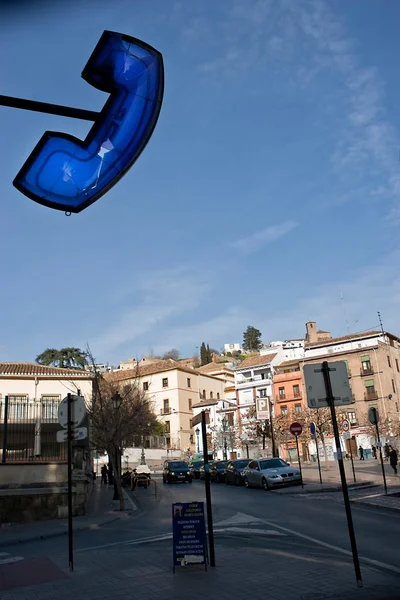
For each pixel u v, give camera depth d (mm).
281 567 8281
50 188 4074
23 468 17500
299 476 26172
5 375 42031
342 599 6355
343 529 12125
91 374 43094
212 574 7945
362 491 21609
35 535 13734
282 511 16406
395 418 62781
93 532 14188
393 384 66000
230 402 77812
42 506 17328
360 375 64812
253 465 28453
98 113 4004
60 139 4027
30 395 42250
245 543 10789
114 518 17219
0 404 20250
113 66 3949
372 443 60625
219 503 20156
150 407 56656
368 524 12695
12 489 16891
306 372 7797
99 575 8180
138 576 7996
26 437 20031
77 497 18062
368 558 8844
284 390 70750
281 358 78688
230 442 67562
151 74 4023
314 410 55156
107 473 41688
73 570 8648
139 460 64688
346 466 42312
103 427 23906
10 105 3799
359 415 63406
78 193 4086
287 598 6516
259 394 72812
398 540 10422
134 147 4023
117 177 4051
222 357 154375
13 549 11883
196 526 8508
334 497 19938
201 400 82625
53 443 19703
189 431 78375
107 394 37062
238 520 14672
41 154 4027
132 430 32094
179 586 7309
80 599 6859
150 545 11078
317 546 10156
